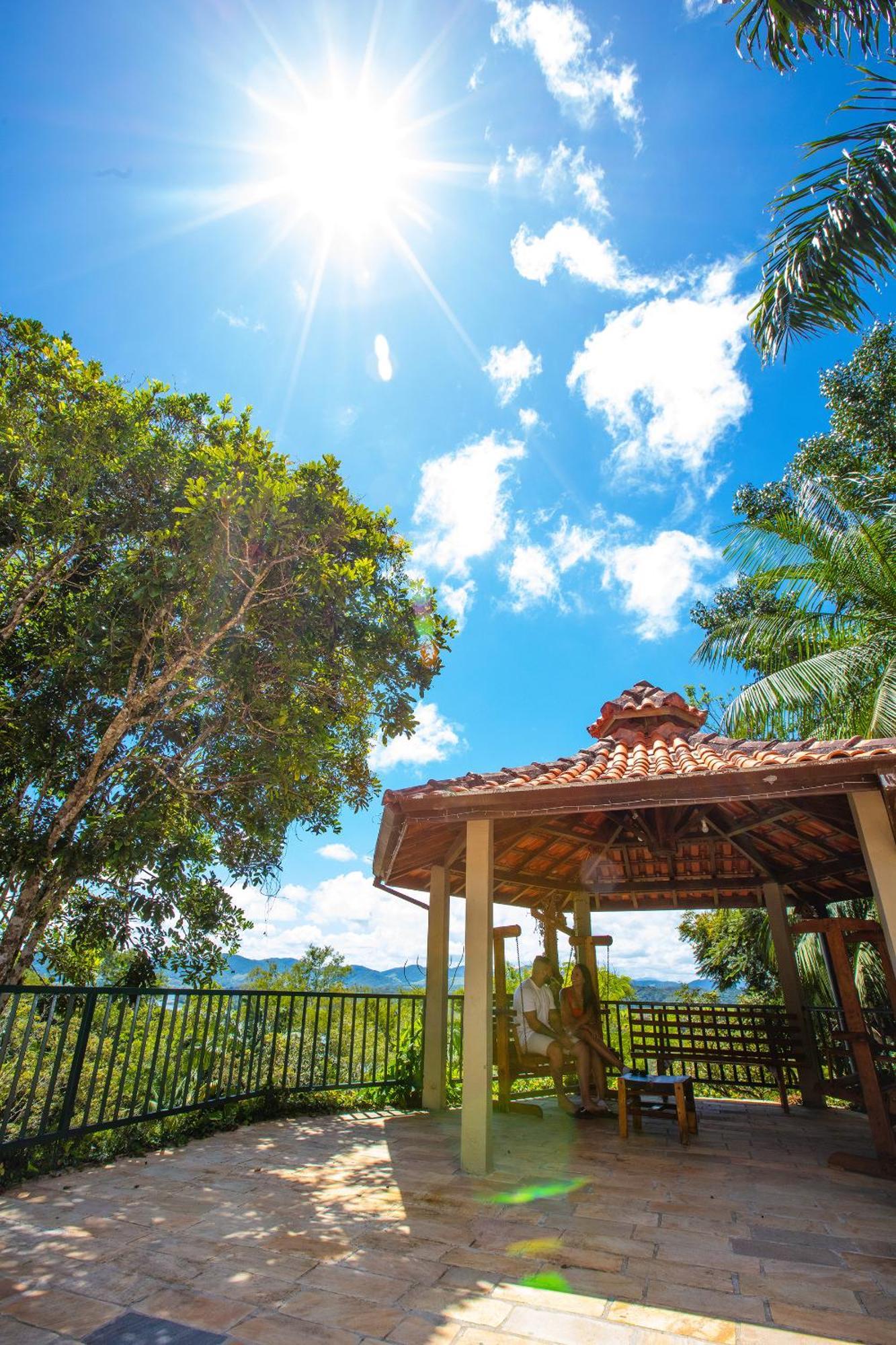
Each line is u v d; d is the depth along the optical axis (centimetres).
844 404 1318
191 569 616
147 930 751
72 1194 391
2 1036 440
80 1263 293
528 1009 686
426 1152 502
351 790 827
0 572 705
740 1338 230
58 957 769
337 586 648
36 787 704
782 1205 383
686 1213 366
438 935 748
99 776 680
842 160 554
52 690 688
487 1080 462
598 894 905
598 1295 264
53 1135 438
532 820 593
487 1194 399
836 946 504
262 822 732
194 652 660
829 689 877
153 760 684
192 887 791
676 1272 287
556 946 777
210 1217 354
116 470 674
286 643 671
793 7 489
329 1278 279
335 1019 784
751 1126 624
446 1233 333
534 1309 252
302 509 640
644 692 742
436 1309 252
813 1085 711
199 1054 618
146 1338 228
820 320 589
